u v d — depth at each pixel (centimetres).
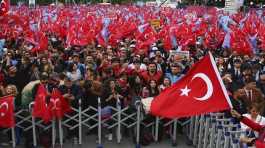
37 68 1491
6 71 1492
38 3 8788
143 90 1296
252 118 874
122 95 1324
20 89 1405
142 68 1495
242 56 1933
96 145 1273
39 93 1172
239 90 1127
